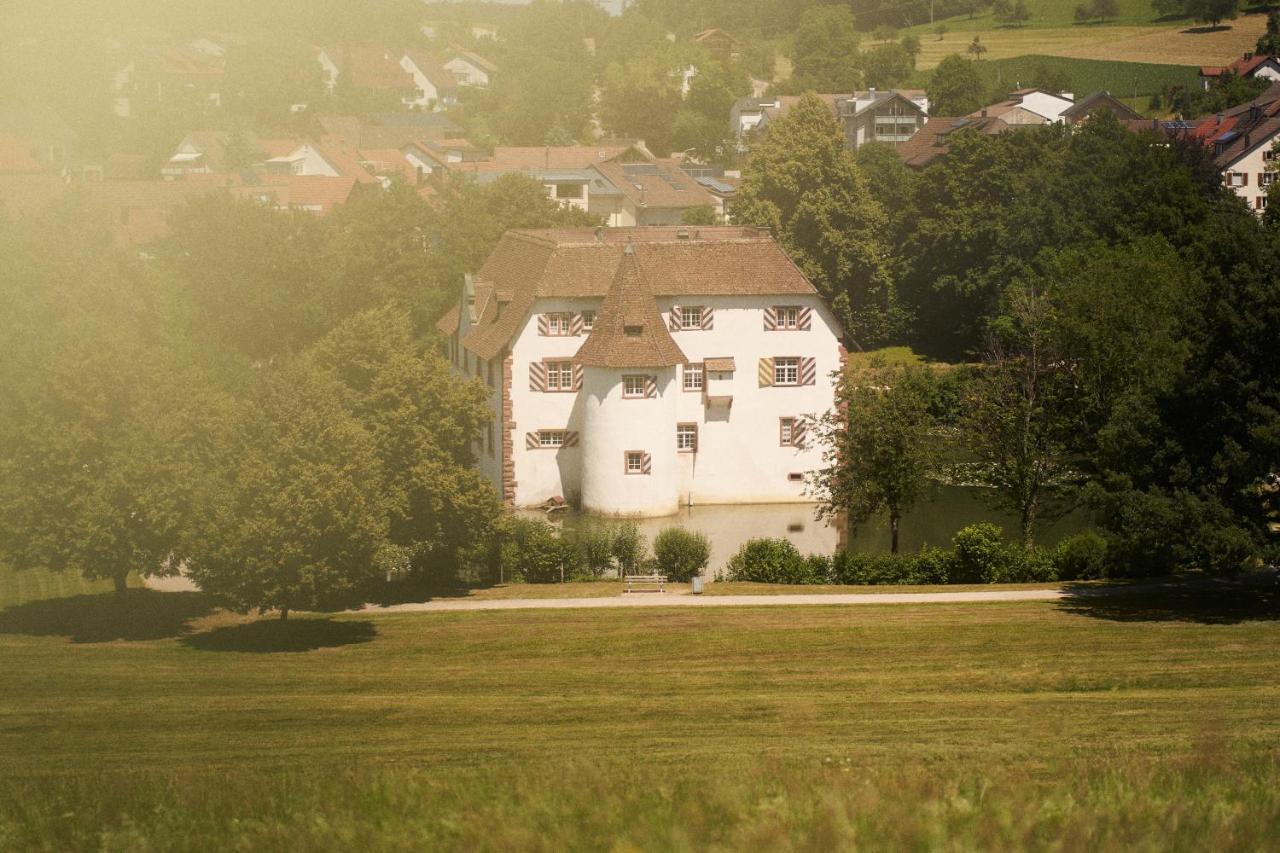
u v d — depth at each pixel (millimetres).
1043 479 114125
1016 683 73438
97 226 159750
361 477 87875
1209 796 46531
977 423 115000
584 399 135500
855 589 100062
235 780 53625
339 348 103688
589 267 138500
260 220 171125
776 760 55500
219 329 163750
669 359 134000
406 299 176875
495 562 107938
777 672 77250
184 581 105188
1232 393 88875
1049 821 43219
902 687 73312
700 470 140750
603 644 84500
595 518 134625
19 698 72750
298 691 74438
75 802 51375
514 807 46625
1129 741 59969
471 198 191625
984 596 95688
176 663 80812
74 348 90375
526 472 138625
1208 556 85500
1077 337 114062
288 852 44031
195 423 92188
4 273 120375
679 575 108312
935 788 46469
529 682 76125
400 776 52906
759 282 139500
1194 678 73438
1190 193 180375
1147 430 90750
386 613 94562
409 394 102125
